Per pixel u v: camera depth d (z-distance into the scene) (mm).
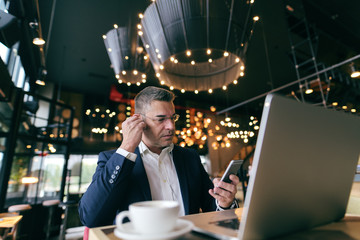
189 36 2010
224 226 451
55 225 5305
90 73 7555
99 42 5809
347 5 3723
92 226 722
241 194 6012
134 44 3229
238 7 2113
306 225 454
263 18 5051
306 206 439
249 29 2270
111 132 9781
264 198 361
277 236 400
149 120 923
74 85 8539
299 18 4148
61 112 8688
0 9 3113
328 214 503
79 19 4914
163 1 2023
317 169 441
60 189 6047
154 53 2301
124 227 384
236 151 12508
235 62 2500
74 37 5562
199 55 2510
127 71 3305
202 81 2705
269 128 345
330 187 484
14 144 4633
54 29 5230
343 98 5785
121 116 9922
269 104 345
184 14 1982
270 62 6961
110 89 8734
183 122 10461
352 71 4379
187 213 901
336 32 4199
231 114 11852
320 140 434
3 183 4348
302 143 399
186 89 2693
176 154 1091
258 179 347
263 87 8898
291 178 393
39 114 7812
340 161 492
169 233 322
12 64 4426
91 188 744
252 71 7559
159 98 921
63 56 6430
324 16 3938
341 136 483
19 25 3564
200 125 10852
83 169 9859
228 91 9391
